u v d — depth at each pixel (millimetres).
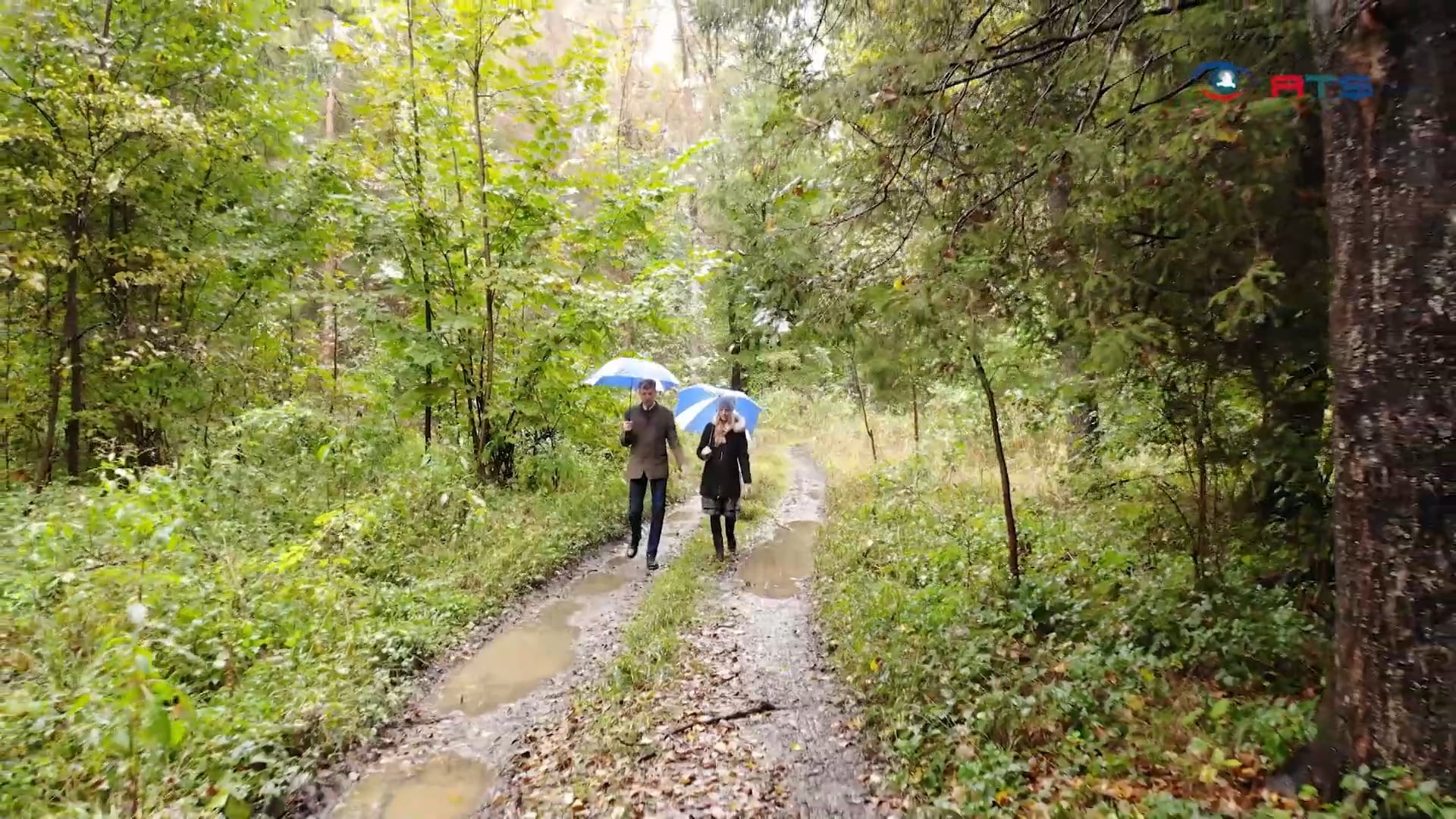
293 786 3564
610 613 6223
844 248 4848
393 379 9633
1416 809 2369
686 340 19500
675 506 11000
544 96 9453
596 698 4566
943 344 4234
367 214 8727
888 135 4566
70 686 3693
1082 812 2965
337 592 5410
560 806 3488
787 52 5055
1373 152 2512
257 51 9195
